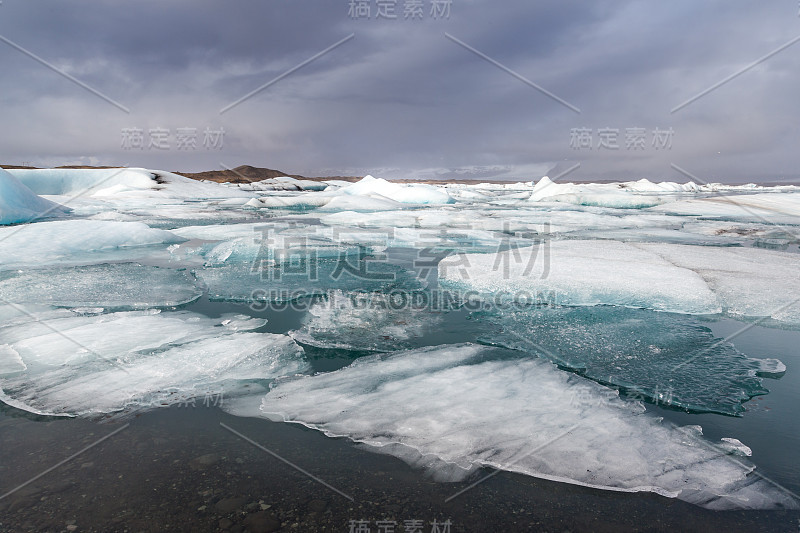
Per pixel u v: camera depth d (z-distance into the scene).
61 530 1.29
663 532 1.34
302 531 1.30
